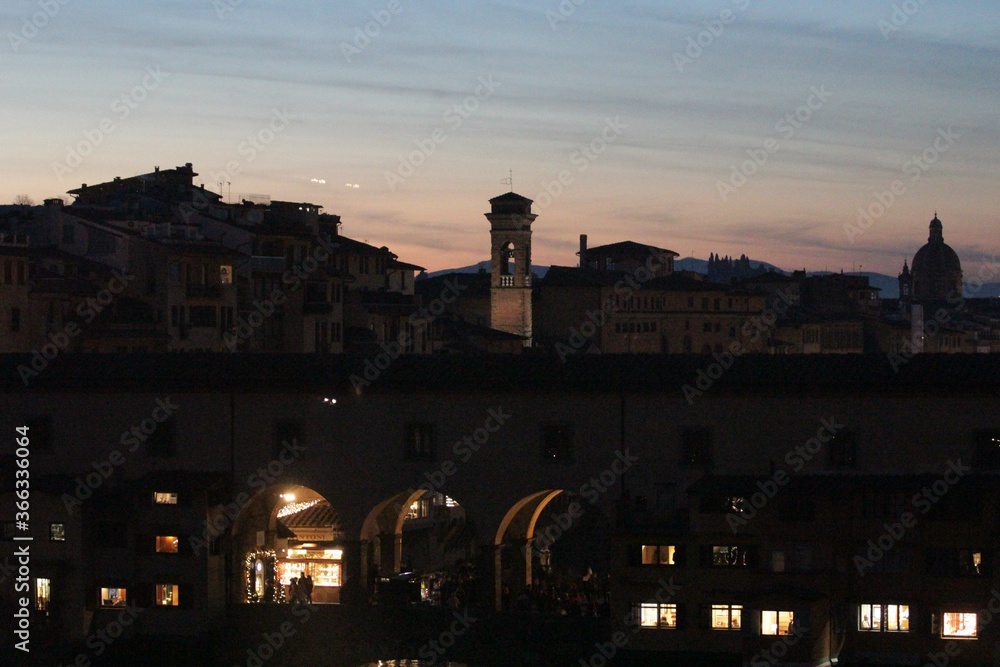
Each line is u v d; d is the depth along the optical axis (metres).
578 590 102.38
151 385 103.38
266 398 102.19
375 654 96.81
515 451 98.25
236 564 103.06
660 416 95.88
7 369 105.94
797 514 90.00
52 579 100.19
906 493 89.00
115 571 100.75
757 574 90.31
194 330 139.88
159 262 136.88
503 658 94.75
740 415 94.69
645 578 92.31
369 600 100.69
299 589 101.12
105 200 160.50
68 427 104.75
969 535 88.25
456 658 95.75
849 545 89.62
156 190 164.12
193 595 99.69
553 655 93.94
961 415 91.69
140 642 99.88
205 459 102.94
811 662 87.88
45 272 133.75
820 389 93.12
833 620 89.38
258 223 158.12
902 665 88.62
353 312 166.88
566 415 97.44
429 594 104.50
